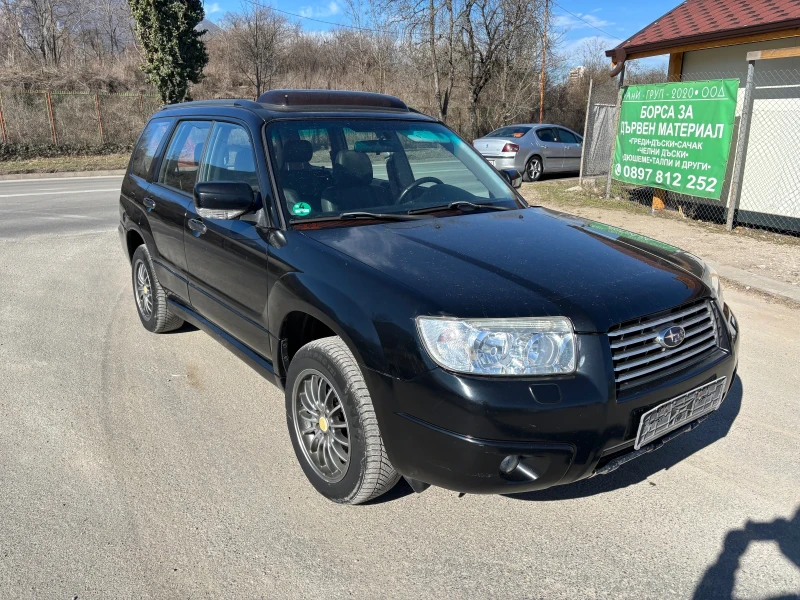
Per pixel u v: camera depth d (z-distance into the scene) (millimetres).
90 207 11938
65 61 30609
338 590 2381
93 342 4898
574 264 2791
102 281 6703
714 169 9195
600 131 13812
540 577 2463
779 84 9047
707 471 3223
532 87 29703
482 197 3869
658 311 2576
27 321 5352
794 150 8758
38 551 2555
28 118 22734
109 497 2932
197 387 4145
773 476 3172
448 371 2330
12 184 16375
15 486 2994
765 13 9016
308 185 3395
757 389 4160
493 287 2520
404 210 3508
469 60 28391
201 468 3199
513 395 2291
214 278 3787
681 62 10719
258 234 3291
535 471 2375
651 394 2488
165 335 5090
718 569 2512
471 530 2752
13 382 4145
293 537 2680
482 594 2369
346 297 2656
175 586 2385
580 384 2350
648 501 2971
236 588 2381
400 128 3980
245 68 32906
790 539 2697
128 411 3785
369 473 2660
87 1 36875
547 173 16609
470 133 29219
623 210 10961
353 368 2684
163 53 23500
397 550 2613
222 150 3826
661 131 10148
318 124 3660
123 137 24094
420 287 2525
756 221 9383
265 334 3320
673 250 3303
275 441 3484
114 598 2318
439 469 2410
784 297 6102
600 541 2684
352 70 35156
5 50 32781
